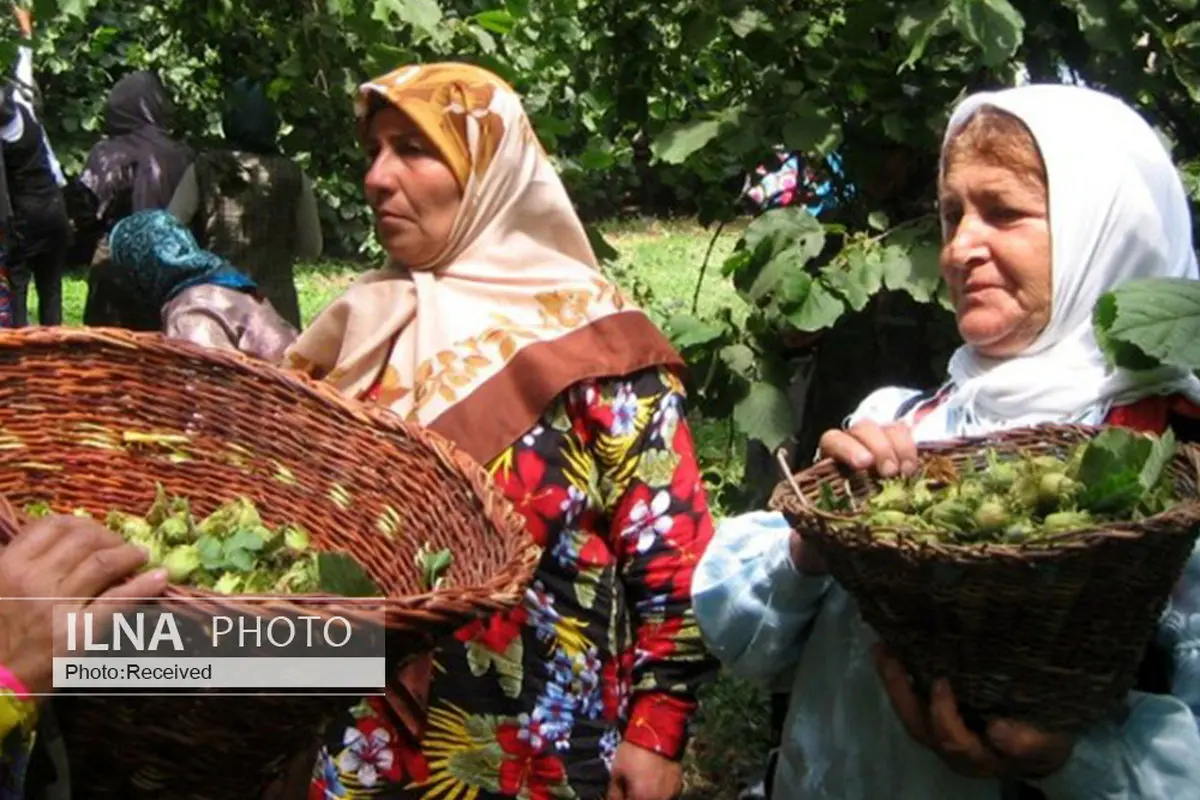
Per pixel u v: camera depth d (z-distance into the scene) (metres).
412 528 2.30
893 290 3.60
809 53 3.72
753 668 2.39
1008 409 2.32
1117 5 3.44
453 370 2.76
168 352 2.47
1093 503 1.94
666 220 15.05
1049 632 1.86
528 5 4.46
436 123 2.83
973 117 2.37
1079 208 2.25
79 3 4.66
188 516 2.25
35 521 1.75
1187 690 2.07
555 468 2.74
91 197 6.72
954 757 1.99
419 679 2.62
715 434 5.43
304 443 2.44
